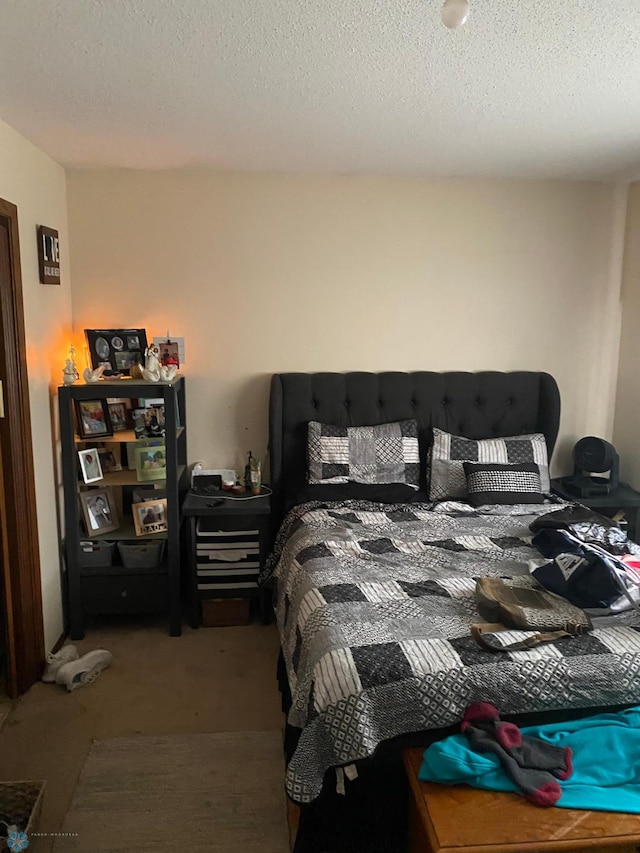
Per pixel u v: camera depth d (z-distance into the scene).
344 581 2.30
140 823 1.99
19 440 2.56
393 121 2.52
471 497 3.20
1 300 2.44
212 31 1.72
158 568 3.11
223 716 2.52
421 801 1.54
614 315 3.69
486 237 3.56
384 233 3.51
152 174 3.32
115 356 3.25
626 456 3.66
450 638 1.92
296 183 3.41
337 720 1.71
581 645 1.90
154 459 3.17
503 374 3.60
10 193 2.53
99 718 2.50
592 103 2.30
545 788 1.53
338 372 3.57
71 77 2.05
